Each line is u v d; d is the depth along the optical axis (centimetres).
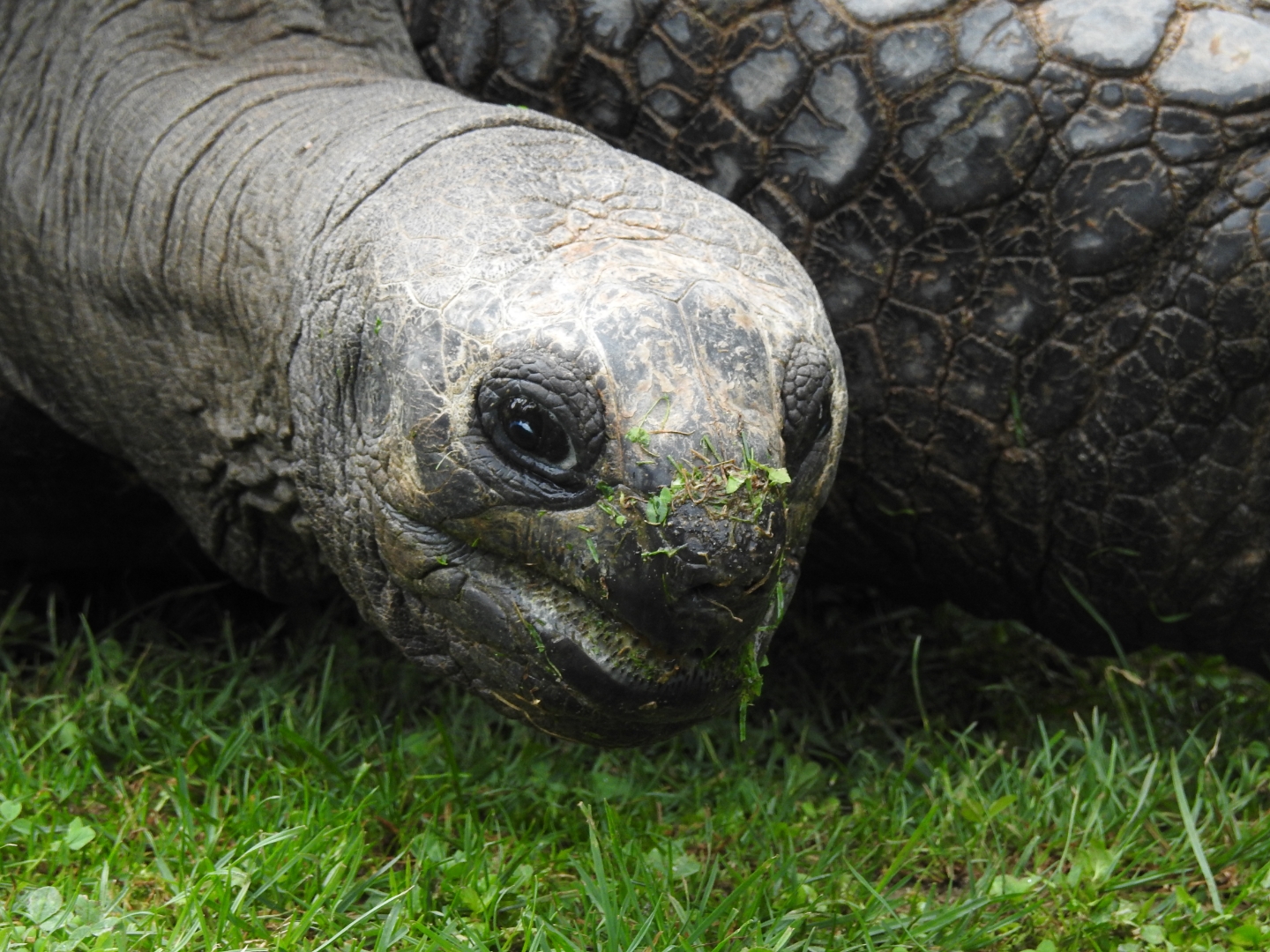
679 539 340
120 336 490
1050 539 537
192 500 504
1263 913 415
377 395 385
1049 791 477
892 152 496
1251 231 475
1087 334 498
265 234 438
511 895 402
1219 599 532
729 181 513
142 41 498
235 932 365
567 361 346
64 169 498
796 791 494
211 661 571
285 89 480
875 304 512
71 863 404
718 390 345
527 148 411
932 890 427
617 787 479
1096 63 479
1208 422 498
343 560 426
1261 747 526
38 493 575
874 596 688
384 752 494
